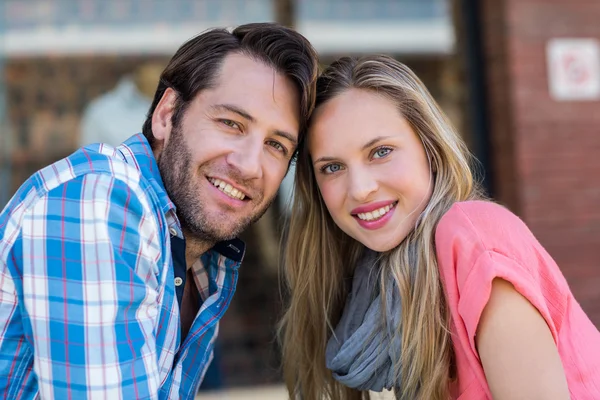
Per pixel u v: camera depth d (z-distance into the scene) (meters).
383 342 1.52
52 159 3.49
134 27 3.57
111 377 1.24
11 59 3.46
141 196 1.37
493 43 3.56
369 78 1.52
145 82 3.57
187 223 1.55
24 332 1.33
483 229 1.32
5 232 1.35
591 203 3.52
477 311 1.24
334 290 1.77
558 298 1.34
